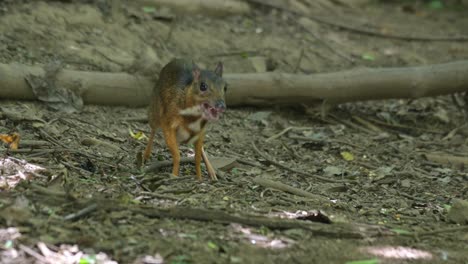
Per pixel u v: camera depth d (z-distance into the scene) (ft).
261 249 24.44
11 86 36.99
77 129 36.17
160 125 31.22
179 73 30.68
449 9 72.33
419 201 32.71
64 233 23.75
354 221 28.40
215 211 26.32
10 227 23.77
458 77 44.32
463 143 43.06
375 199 32.40
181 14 52.70
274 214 27.91
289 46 52.26
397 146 41.73
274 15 56.90
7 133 33.81
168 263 22.75
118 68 43.21
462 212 29.81
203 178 31.91
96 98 39.45
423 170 38.09
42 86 37.70
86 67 42.39
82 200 25.82
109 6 49.24
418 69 44.42
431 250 26.32
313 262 24.04
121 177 30.12
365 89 43.70
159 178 30.12
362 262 23.93
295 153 38.40
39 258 22.13
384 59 53.83
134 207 25.91
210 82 29.66
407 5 69.62
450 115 47.57
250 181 32.12
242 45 50.75
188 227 25.43
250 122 42.11
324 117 43.91
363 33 58.18
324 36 55.83
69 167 30.35
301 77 43.27
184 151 35.96
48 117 36.63
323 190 32.83
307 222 26.84
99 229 24.31
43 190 26.48
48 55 42.45
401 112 47.14
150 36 48.26
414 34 60.29
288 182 33.60
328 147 40.16
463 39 58.70
